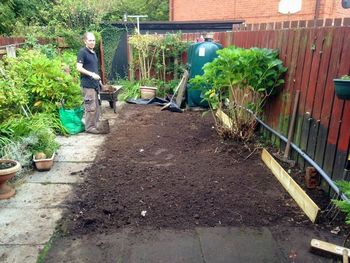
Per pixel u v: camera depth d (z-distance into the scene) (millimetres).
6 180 3078
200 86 5270
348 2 3873
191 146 4613
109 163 4008
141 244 2441
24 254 2326
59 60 6219
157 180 3496
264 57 4223
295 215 2830
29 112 4926
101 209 2916
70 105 5441
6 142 3830
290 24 4434
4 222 2713
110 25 10078
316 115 3326
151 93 7863
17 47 6340
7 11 8227
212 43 6785
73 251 2361
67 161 4082
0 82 4484
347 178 2721
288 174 3363
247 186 3361
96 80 5184
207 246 2422
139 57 8516
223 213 2852
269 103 4719
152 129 5527
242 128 4652
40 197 3152
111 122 6008
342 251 2281
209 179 3514
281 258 2305
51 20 9359
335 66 2986
